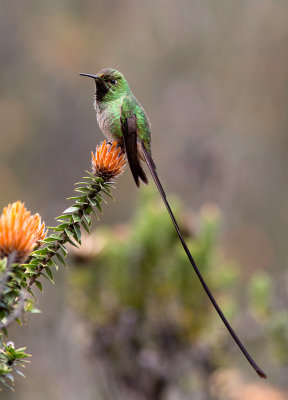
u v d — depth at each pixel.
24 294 2.83
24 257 2.67
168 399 6.30
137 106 5.38
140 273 6.11
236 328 6.88
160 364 5.85
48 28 27.02
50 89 25.58
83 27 27.31
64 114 24.67
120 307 6.10
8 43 26.28
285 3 24.09
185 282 6.09
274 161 20.89
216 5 24.94
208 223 6.21
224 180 16.56
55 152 23.22
